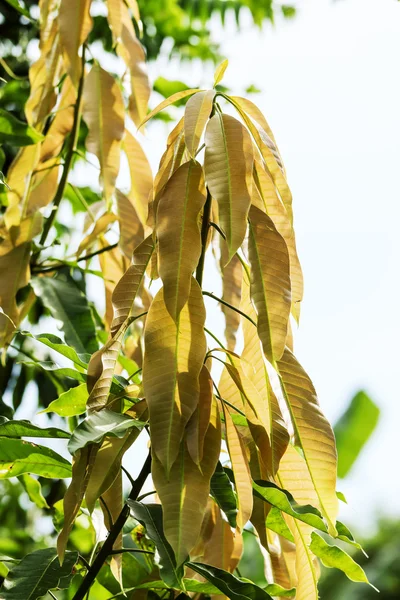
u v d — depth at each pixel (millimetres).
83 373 2010
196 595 2008
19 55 3346
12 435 1949
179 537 1724
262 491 1854
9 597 1827
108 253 2455
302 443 1837
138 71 2385
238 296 2047
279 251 1834
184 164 1829
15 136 2232
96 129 2336
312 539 1884
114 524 1874
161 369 1774
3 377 2816
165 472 1753
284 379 1856
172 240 1783
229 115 1852
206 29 3904
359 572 1876
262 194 1916
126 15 2406
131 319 1860
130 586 2172
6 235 2373
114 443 1829
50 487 2973
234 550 1968
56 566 1871
